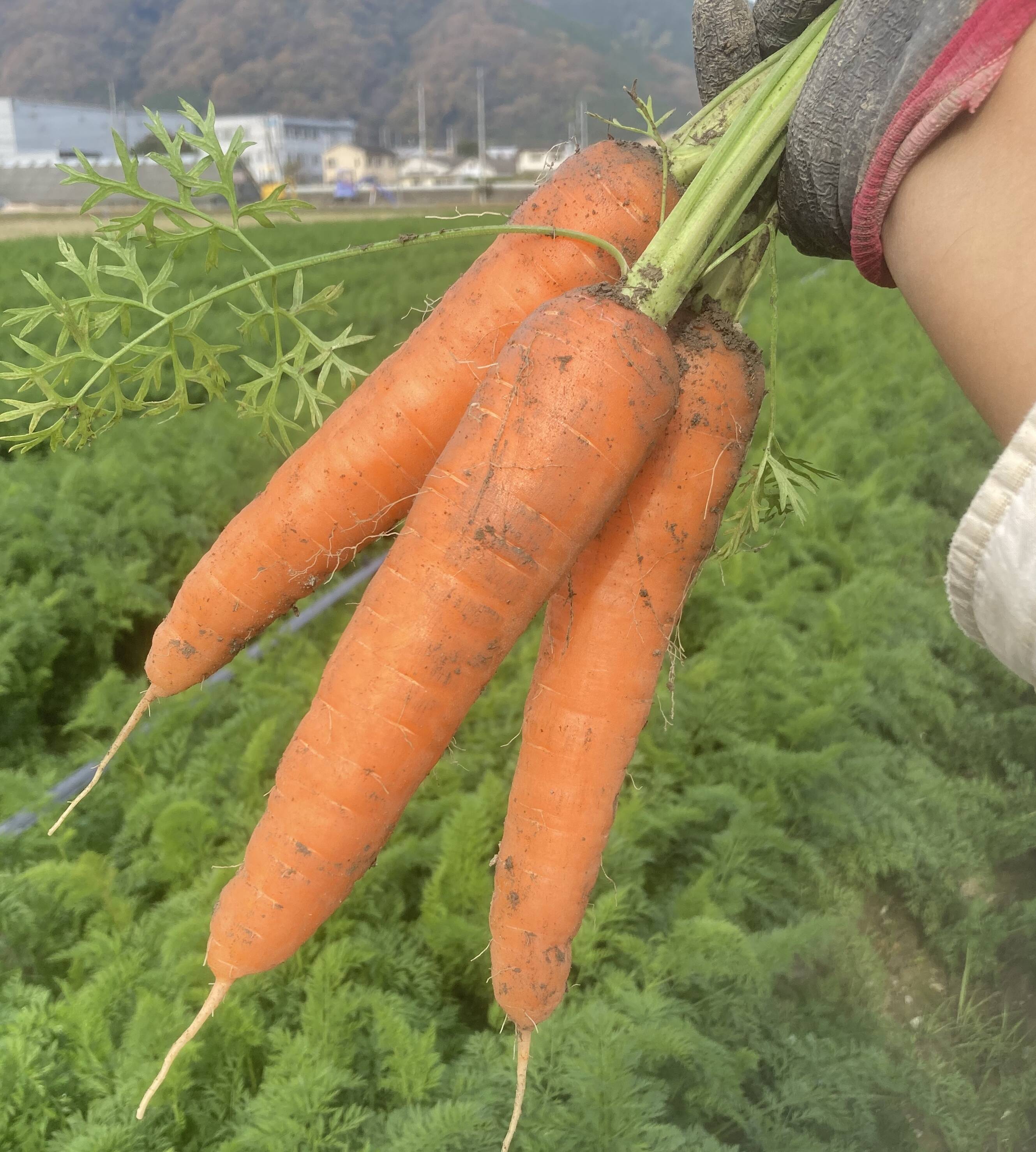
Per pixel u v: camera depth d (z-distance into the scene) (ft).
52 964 10.57
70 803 5.73
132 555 19.95
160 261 59.36
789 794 12.78
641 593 4.94
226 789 12.99
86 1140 7.16
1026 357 2.73
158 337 35.09
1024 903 11.59
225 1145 7.38
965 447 27.68
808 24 4.52
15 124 367.66
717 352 4.72
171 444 24.94
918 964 11.62
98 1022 8.44
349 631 4.88
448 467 4.54
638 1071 8.48
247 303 43.04
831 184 3.87
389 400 5.24
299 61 529.04
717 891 10.93
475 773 13.19
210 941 5.34
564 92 526.57
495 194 253.03
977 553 2.59
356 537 5.52
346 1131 7.91
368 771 4.78
